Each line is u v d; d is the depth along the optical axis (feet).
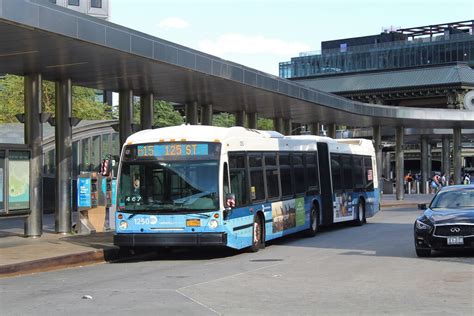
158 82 80.12
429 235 52.29
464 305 32.81
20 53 60.39
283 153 71.51
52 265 51.75
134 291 38.47
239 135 60.54
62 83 73.97
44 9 51.65
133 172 56.80
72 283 42.86
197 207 55.16
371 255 56.08
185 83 81.82
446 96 359.25
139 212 55.88
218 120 261.44
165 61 66.59
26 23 50.06
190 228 55.01
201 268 50.08
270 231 65.46
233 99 99.55
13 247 59.06
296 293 37.06
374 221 102.53
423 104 379.76
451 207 56.24
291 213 71.46
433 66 366.22
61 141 73.15
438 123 167.94
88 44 57.26
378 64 418.31
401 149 173.99
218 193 55.31
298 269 47.75
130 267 52.34
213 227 54.95
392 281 40.96
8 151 65.46
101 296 36.88
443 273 44.16
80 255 54.90
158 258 59.67
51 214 107.55
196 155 56.18
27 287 41.22
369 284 39.96
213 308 32.68
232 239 56.49
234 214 57.21
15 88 167.73
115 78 75.92
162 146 56.75
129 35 61.11
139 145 57.16
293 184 73.31
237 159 59.36
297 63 446.60
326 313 31.19
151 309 32.60
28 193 67.77
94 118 179.63
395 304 33.30
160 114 197.26
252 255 59.06
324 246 65.82
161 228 55.36
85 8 294.87
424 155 237.66
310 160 79.71
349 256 55.77
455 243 51.55
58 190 72.59
